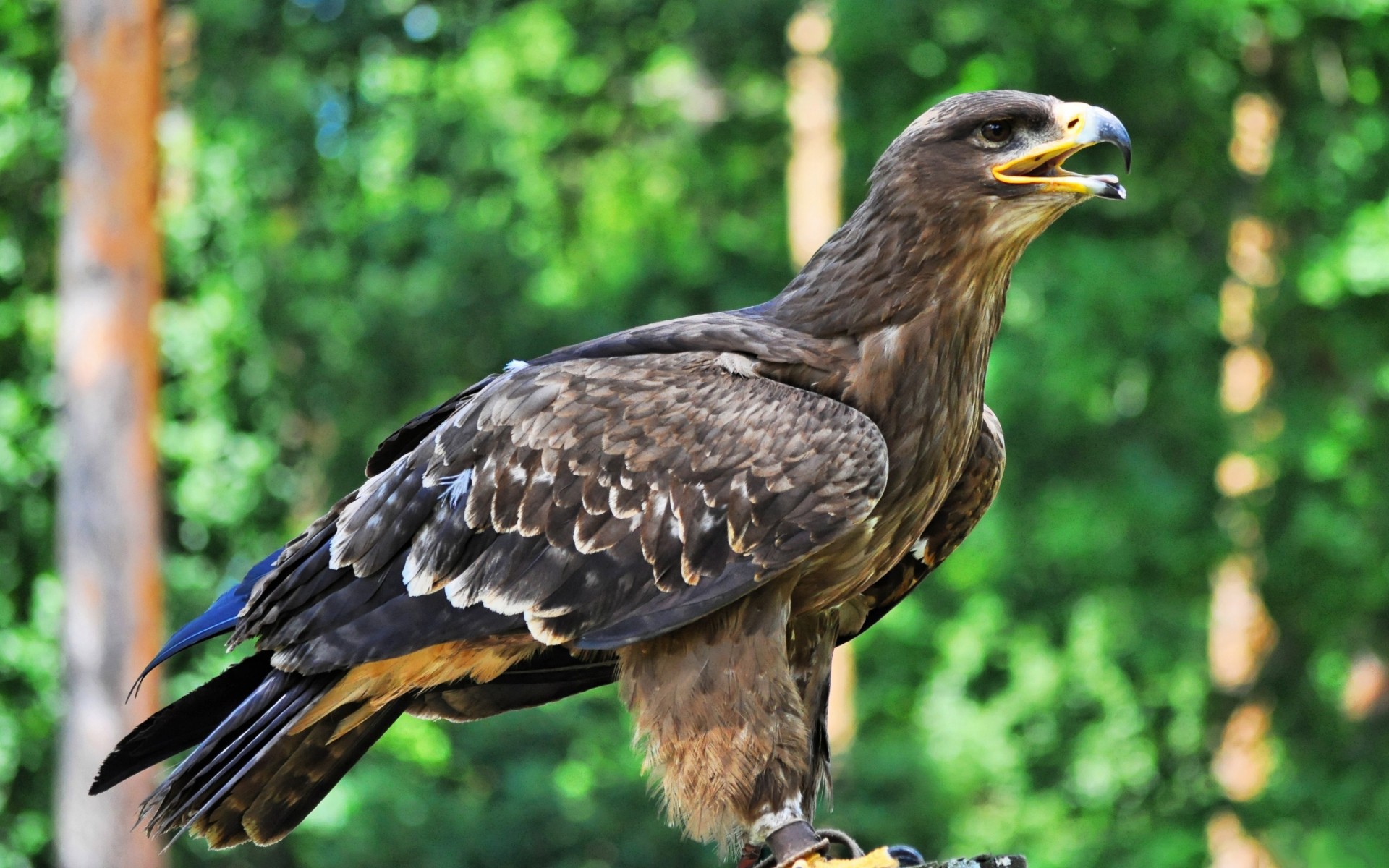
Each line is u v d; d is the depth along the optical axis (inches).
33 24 689.6
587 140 835.4
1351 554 723.4
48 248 702.5
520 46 780.6
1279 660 772.0
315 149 748.0
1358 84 764.0
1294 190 741.9
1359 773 750.5
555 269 784.3
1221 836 745.6
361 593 184.1
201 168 710.5
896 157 187.2
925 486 188.7
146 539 572.1
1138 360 703.7
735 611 181.9
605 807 620.7
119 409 567.2
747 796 179.0
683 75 800.3
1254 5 729.6
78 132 568.4
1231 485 775.1
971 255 184.5
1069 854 703.7
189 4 726.5
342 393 724.0
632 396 183.3
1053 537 688.4
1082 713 733.3
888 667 729.6
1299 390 751.7
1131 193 724.0
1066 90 716.7
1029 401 665.0
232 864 644.7
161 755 190.9
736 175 812.6
